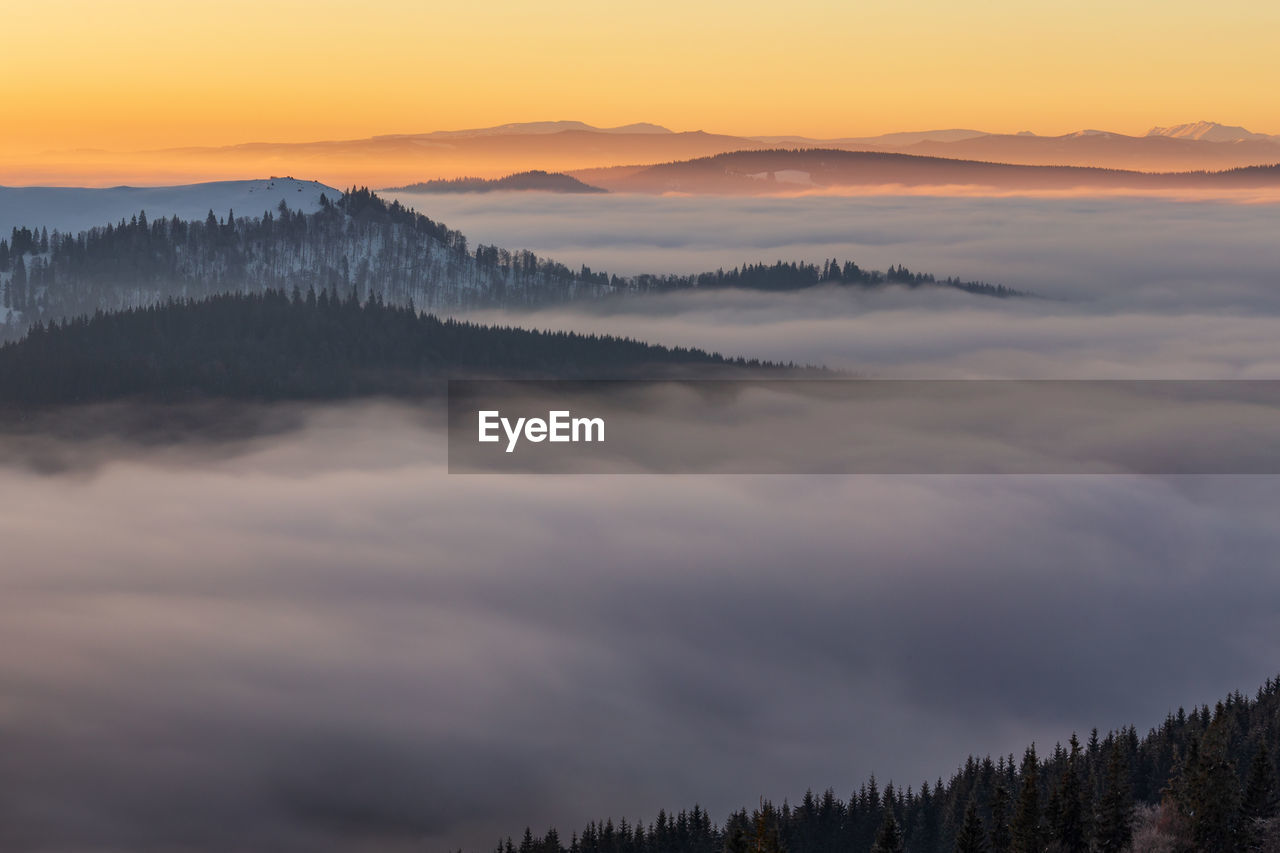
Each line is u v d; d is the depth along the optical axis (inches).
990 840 4005.9
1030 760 4072.3
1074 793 3882.9
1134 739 5315.0
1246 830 3676.2
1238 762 4473.4
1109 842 3752.5
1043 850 3774.6
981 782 5349.4
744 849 3604.8
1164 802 3873.0
